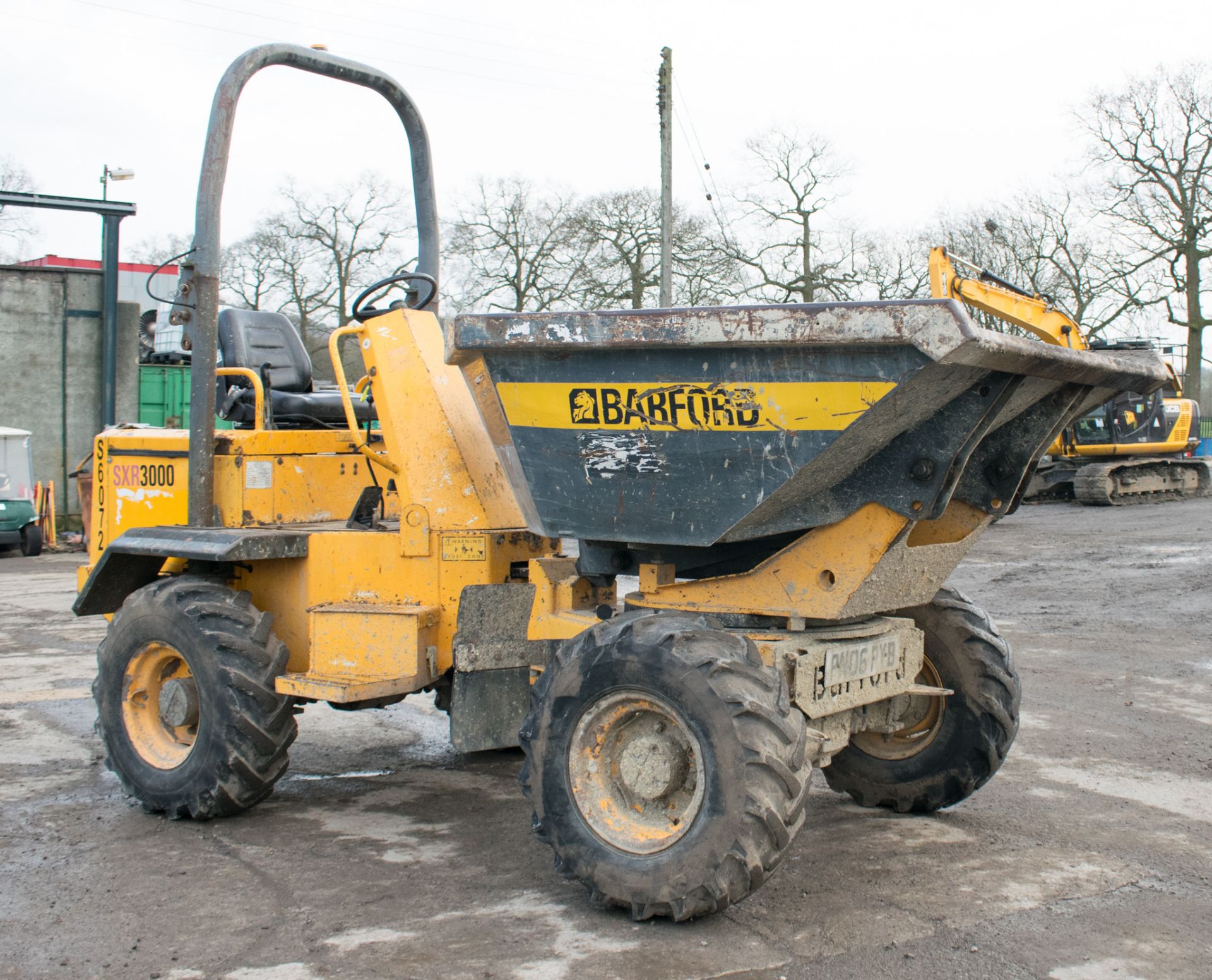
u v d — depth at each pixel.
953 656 4.53
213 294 4.97
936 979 3.16
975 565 13.13
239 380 5.66
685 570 4.11
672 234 25.19
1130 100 33.41
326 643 4.68
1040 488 21.78
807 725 3.74
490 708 4.49
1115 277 34.44
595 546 4.14
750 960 3.28
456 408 4.73
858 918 3.59
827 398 3.32
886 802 4.74
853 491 3.60
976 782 4.54
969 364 3.17
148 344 23.58
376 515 5.02
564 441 3.82
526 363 3.82
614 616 4.03
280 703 4.62
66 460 19.06
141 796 4.75
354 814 4.80
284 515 5.12
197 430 4.98
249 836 4.49
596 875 3.53
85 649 8.62
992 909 3.67
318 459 5.25
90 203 18.66
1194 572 11.84
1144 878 3.95
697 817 3.38
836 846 4.30
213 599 4.76
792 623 3.77
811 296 32.97
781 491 3.48
